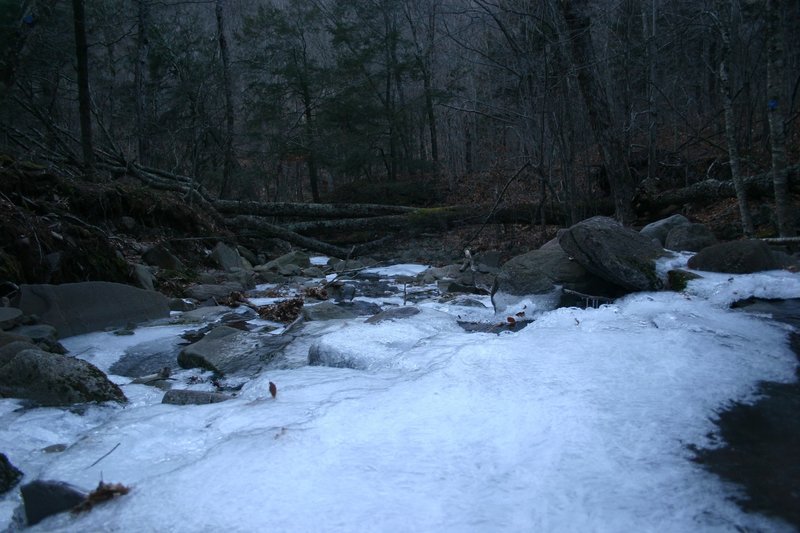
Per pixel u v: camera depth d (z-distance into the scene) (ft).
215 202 53.67
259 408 11.38
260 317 26.94
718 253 21.43
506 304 23.12
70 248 27.71
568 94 40.09
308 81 81.25
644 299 20.48
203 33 80.33
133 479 8.90
